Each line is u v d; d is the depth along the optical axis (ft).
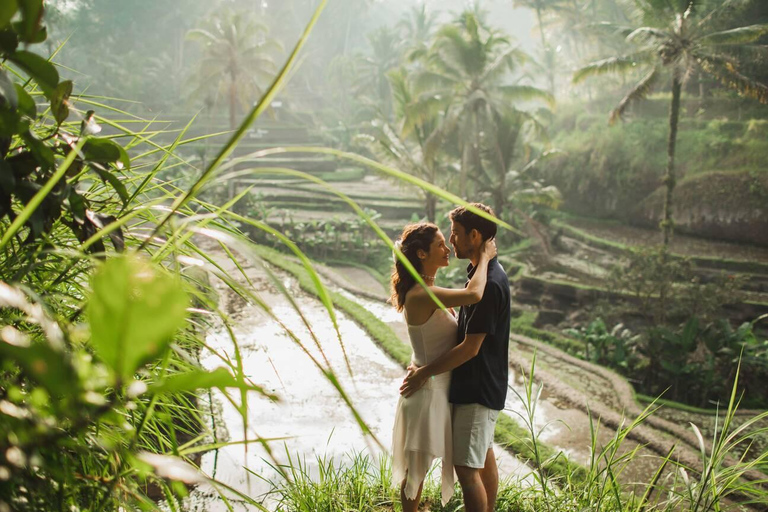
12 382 2.60
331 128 138.72
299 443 20.21
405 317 7.34
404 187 72.79
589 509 7.06
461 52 65.00
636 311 48.21
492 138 68.18
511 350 36.70
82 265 3.59
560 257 69.05
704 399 39.70
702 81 85.92
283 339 30.48
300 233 67.36
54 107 3.17
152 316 1.34
